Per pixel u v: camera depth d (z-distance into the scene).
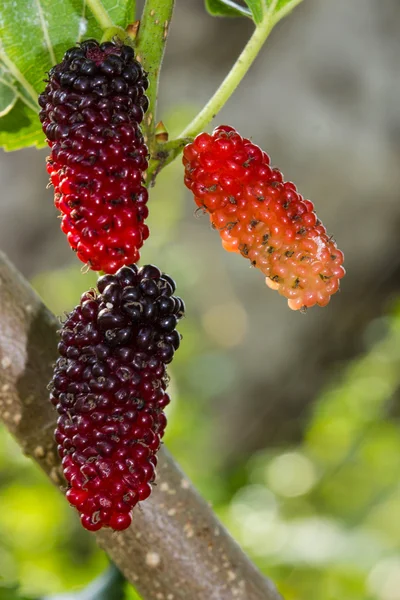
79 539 0.63
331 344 0.97
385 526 0.85
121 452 0.25
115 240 0.25
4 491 0.67
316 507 0.89
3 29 0.29
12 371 0.29
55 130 0.25
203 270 0.98
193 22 0.98
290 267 0.26
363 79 0.94
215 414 0.96
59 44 0.29
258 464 0.93
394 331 0.94
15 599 0.32
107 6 0.29
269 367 0.97
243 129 0.96
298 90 0.95
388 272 0.94
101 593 0.32
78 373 0.25
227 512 0.66
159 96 1.00
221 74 1.00
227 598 0.29
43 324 0.29
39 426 0.29
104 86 0.25
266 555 0.59
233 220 0.26
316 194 0.94
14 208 0.98
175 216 0.94
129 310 0.25
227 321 1.00
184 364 0.96
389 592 0.59
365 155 0.92
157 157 0.27
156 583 0.29
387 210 0.92
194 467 0.81
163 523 0.29
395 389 0.96
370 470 0.94
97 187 0.25
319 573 0.59
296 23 0.99
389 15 0.95
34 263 1.00
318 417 0.94
